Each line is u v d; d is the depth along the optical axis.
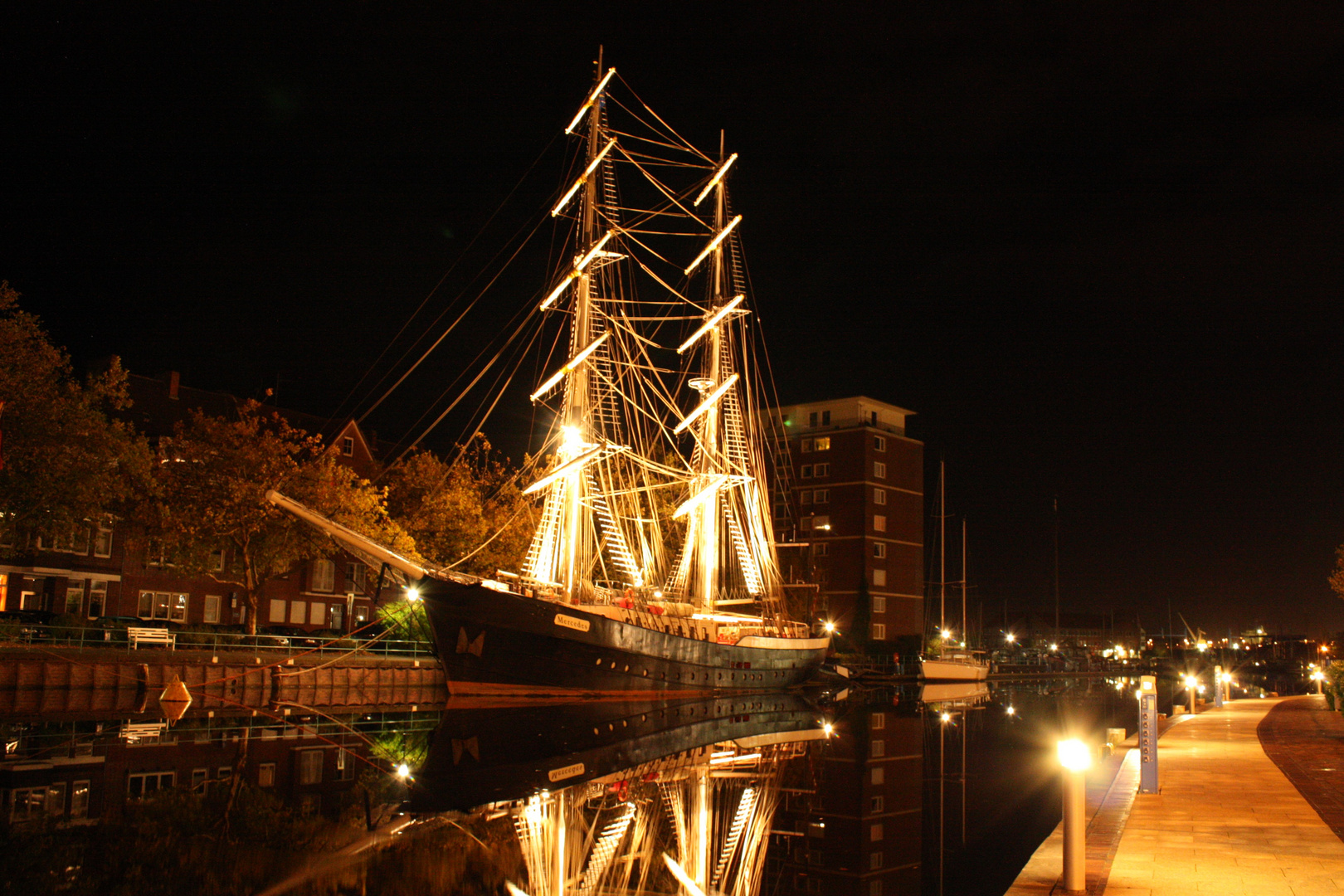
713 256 63.66
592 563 49.16
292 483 48.91
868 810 20.27
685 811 19.17
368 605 70.62
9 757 22.53
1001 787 23.83
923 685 79.81
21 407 39.62
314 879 13.05
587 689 44.22
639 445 59.06
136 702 37.91
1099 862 11.01
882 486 95.69
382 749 26.08
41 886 12.30
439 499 56.94
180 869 13.33
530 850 15.15
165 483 48.12
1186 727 28.09
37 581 52.81
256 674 41.59
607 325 54.06
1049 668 115.94
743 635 55.53
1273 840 12.09
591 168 49.09
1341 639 52.06
